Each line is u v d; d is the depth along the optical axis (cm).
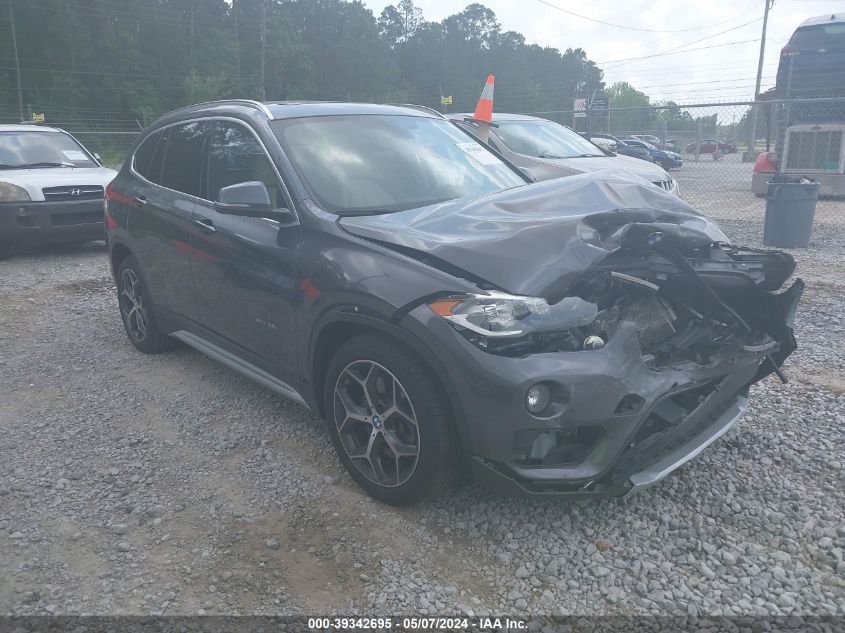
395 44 11775
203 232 438
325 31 10269
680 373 315
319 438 418
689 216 365
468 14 11206
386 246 332
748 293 360
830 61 1473
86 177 988
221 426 436
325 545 319
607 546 316
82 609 281
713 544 316
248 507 349
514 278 297
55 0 7825
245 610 280
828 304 689
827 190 1527
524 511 340
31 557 313
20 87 6944
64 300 745
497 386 286
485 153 479
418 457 317
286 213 375
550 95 9488
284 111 432
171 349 565
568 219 324
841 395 467
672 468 320
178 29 8825
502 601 286
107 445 415
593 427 297
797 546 313
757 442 404
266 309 389
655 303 348
